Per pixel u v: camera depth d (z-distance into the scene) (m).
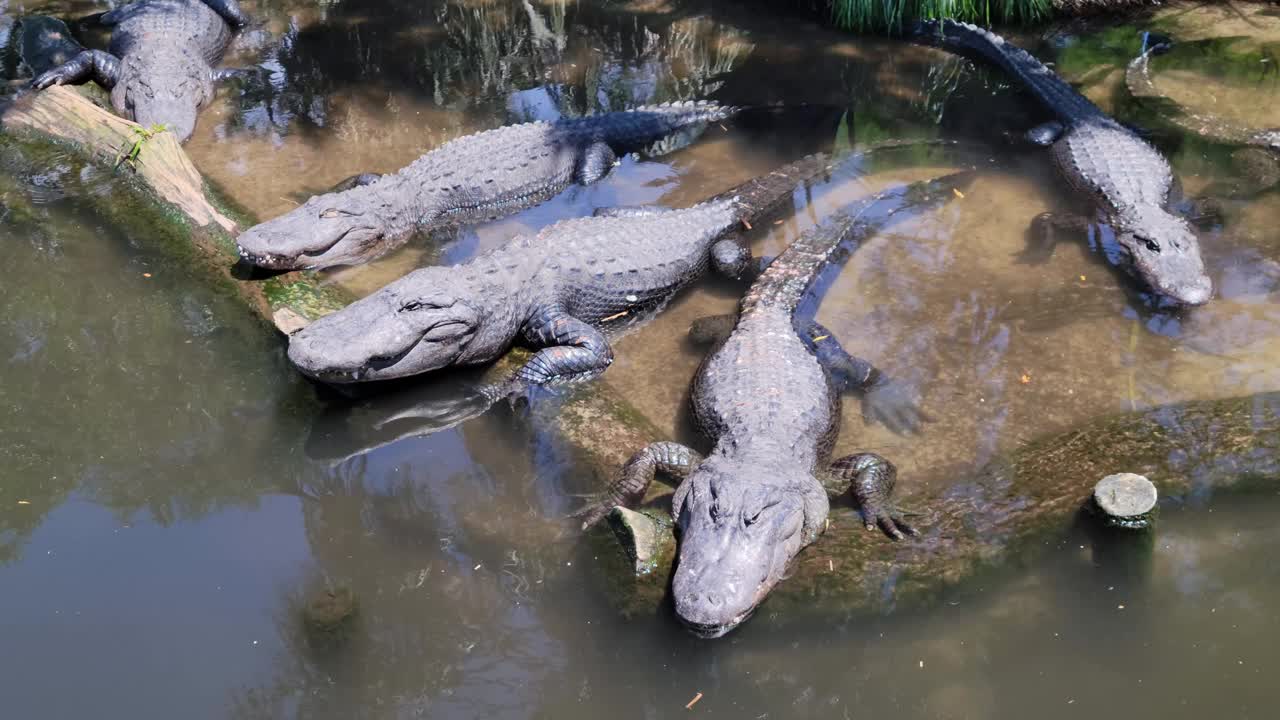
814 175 8.97
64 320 7.14
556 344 7.08
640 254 7.65
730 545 4.89
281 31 12.49
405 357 6.53
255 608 4.98
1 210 8.33
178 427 6.20
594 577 5.11
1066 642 4.77
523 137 9.43
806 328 7.03
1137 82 10.30
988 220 8.37
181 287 7.47
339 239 7.90
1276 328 6.92
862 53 11.56
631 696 4.63
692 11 12.77
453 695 4.61
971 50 11.41
